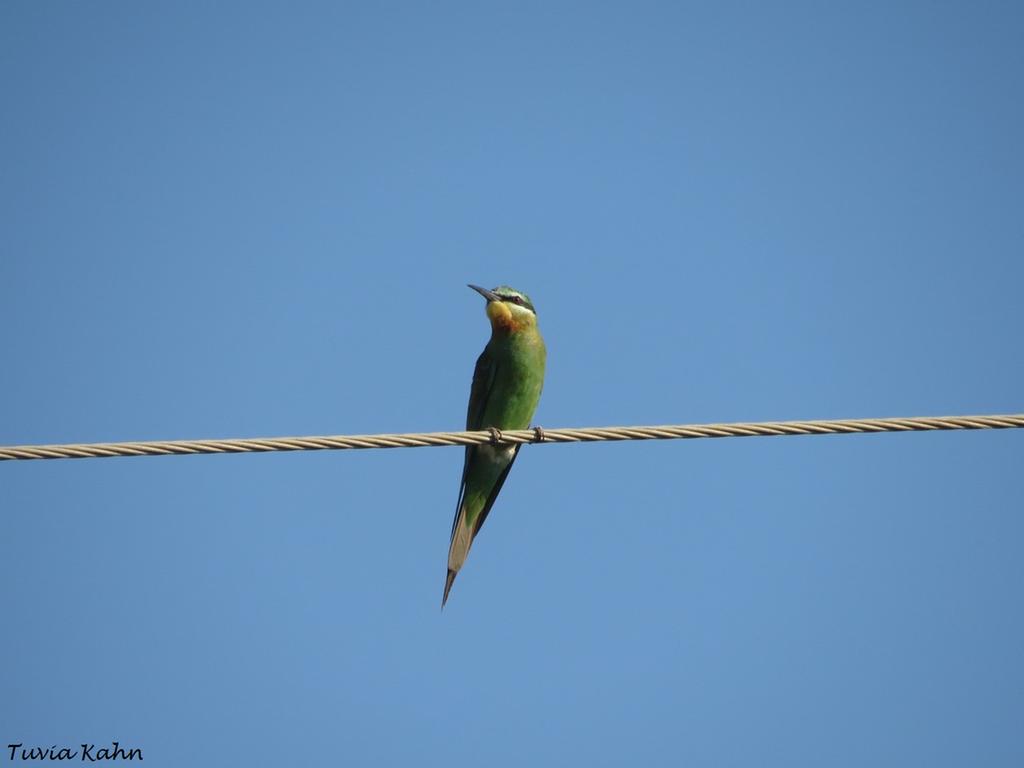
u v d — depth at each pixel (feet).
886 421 34.01
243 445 32.42
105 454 31.40
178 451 31.91
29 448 31.04
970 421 33.81
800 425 34.12
